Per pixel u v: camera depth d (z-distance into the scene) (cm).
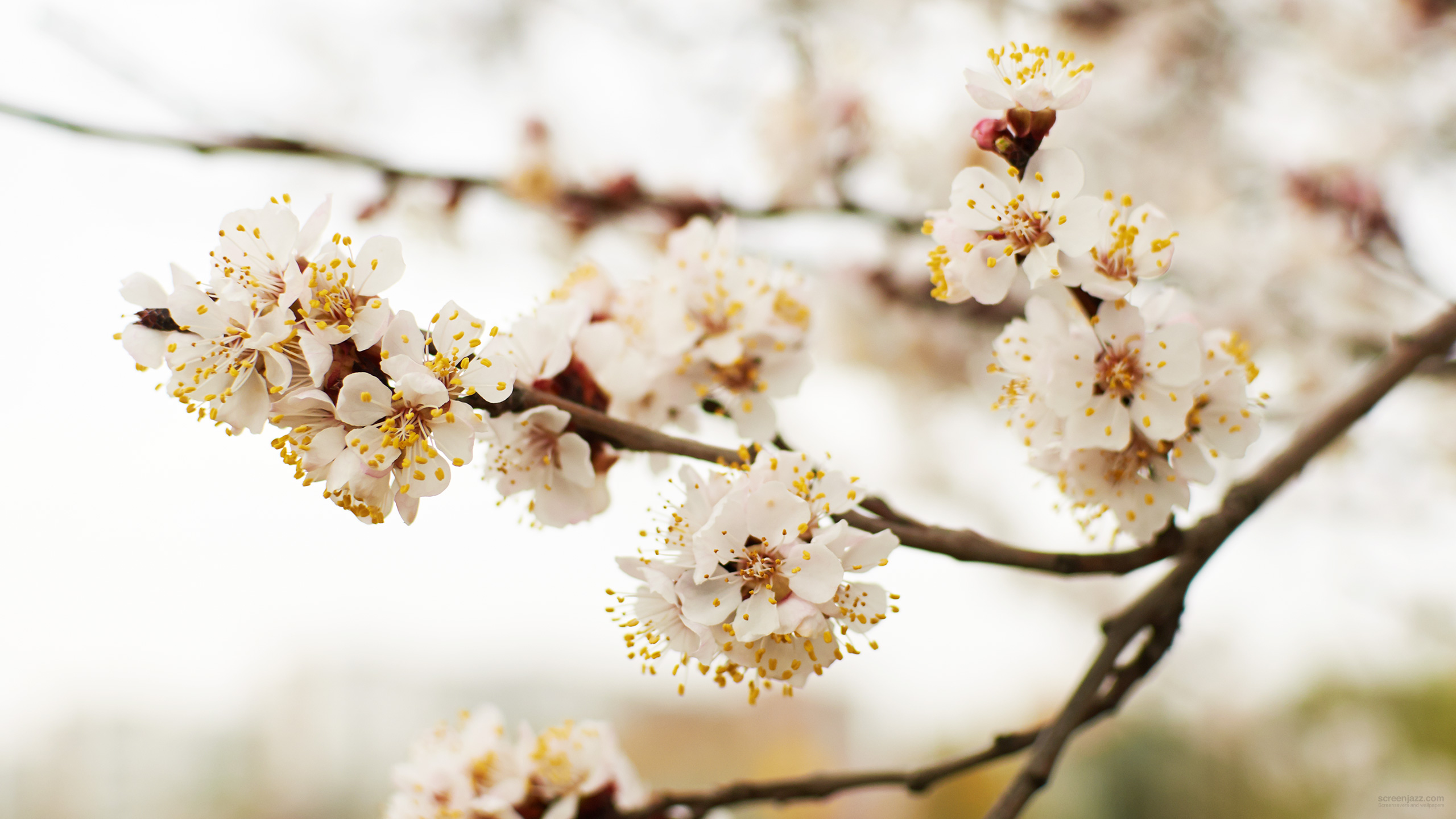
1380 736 312
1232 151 129
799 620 59
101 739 547
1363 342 106
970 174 61
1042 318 61
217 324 59
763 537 59
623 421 61
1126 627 62
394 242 59
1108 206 61
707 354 64
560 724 68
